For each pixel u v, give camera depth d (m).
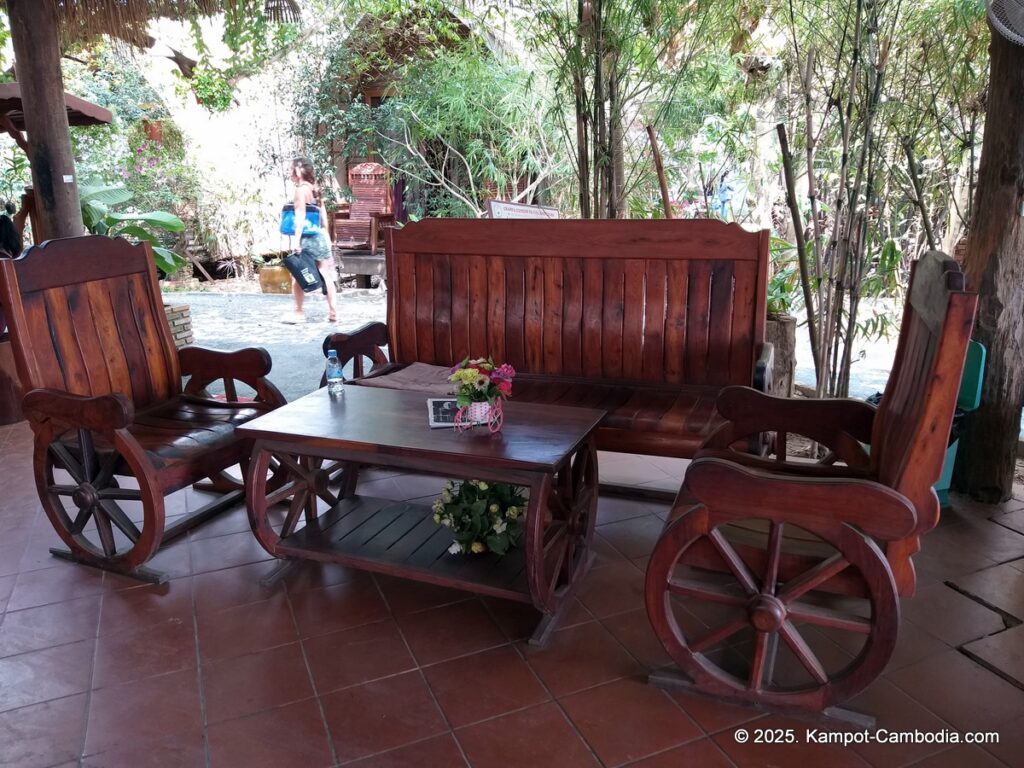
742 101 4.94
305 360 5.81
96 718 2.01
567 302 3.37
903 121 3.48
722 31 4.04
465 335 3.58
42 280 2.77
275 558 2.81
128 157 9.48
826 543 1.99
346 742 1.92
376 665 2.22
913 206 4.12
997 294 2.97
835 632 2.37
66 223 4.78
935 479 1.75
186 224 10.20
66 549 2.91
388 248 3.65
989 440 3.11
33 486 3.58
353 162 9.96
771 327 3.78
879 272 3.79
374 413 2.63
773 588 1.89
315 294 9.09
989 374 3.04
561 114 4.23
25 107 4.61
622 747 1.89
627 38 3.65
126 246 3.19
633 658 2.24
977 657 2.20
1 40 6.91
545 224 3.34
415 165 8.37
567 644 2.31
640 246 3.21
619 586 2.64
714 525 1.90
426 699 2.07
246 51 6.60
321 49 9.10
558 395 3.19
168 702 2.07
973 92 3.46
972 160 3.45
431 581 2.41
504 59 6.55
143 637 2.37
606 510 3.25
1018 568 2.67
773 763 1.83
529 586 2.23
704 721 1.98
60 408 2.57
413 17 7.75
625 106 4.25
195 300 8.70
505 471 2.20
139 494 2.59
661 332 3.23
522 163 7.10
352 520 2.80
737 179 5.64
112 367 3.06
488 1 5.37
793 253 4.41
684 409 2.95
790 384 3.84
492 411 2.43
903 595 1.87
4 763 1.86
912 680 2.11
